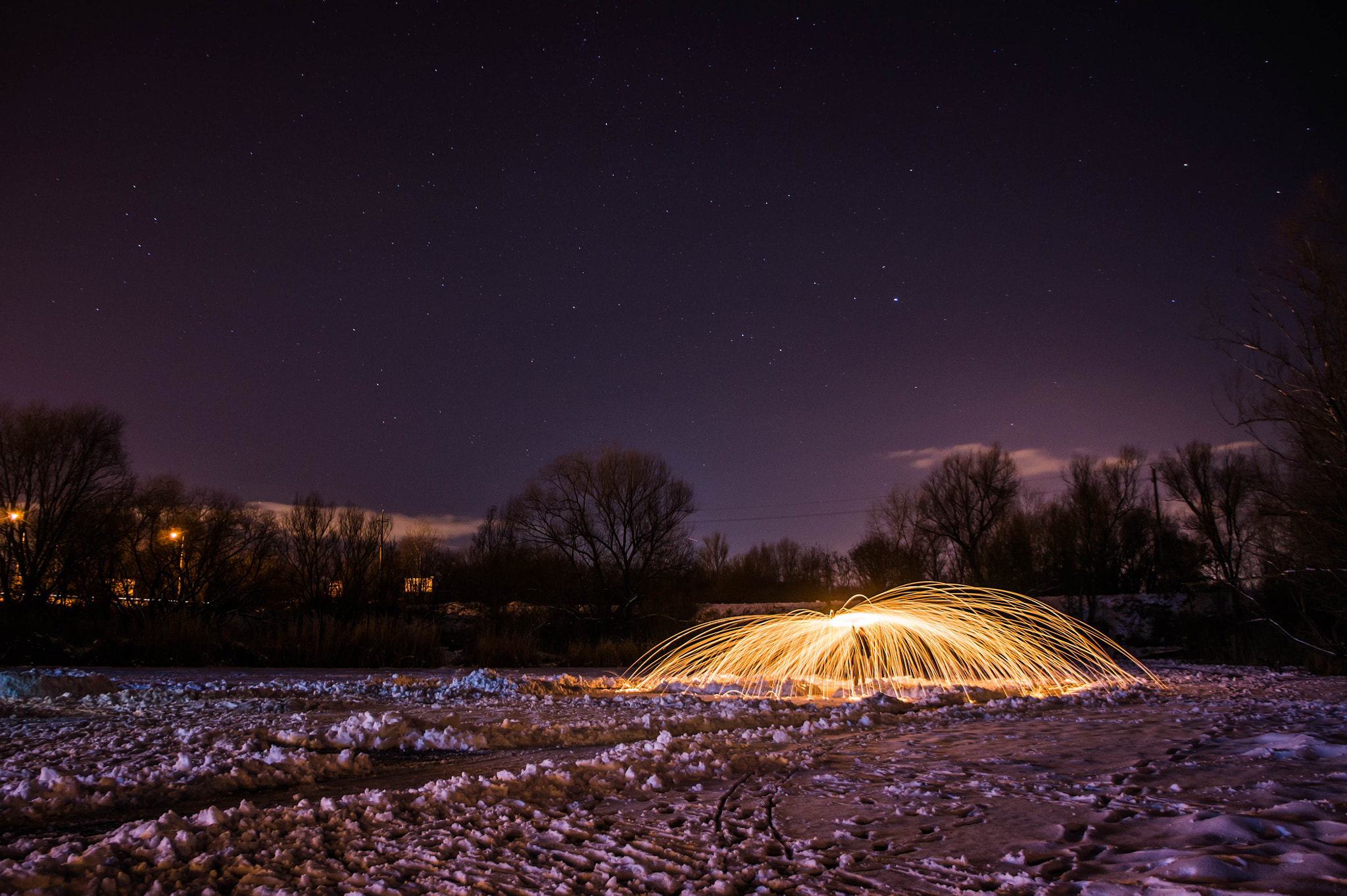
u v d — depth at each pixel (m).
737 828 4.73
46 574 31.72
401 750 8.15
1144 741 7.75
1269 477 26.30
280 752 6.87
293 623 26.64
